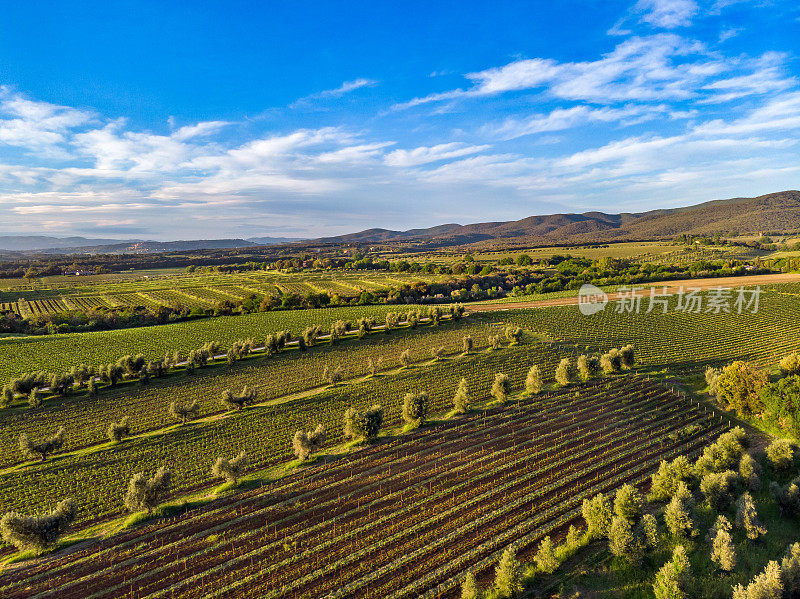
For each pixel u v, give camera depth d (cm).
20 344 11188
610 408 6291
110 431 5959
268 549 3453
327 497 4234
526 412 6300
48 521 3572
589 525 3269
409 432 5775
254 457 5438
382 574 3097
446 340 10862
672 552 2977
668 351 9556
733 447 4159
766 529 3136
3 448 5972
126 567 3328
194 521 3938
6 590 3131
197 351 9306
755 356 8950
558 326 12012
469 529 3562
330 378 8069
